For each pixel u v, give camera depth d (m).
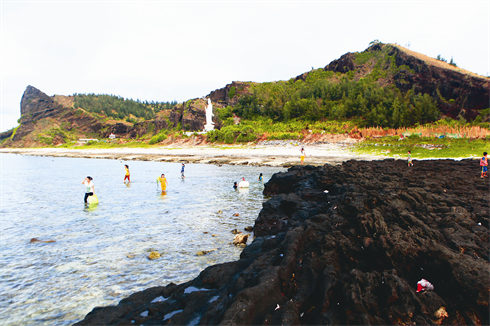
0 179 33.03
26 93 185.62
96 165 52.91
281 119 84.56
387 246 5.35
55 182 30.25
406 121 61.81
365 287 4.47
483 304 3.93
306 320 4.19
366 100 71.00
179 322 4.56
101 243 10.84
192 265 8.70
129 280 7.75
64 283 7.63
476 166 21.59
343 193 10.44
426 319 3.89
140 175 35.28
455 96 70.56
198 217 14.80
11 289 7.33
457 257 4.80
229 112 94.81
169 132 106.06
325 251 5.77
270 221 12.18
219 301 4.82
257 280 4.85
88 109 197.88
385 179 13.15
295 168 21.73
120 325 4.77
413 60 82.81
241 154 56.53
